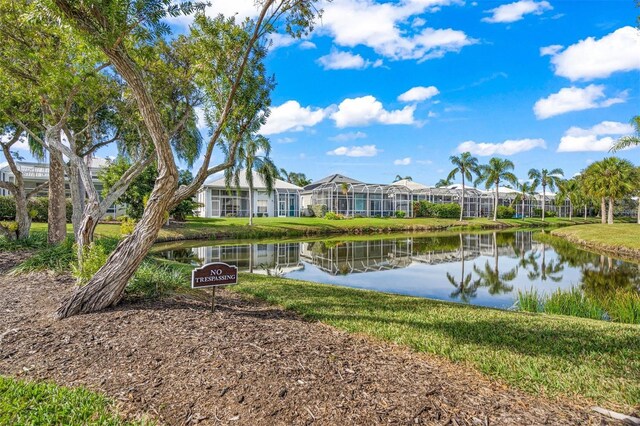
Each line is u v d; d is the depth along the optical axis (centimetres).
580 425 241
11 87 749
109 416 236
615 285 1030
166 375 287
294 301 603
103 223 2297
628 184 3241
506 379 314
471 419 244
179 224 2512
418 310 578
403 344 399
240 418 239
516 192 5619
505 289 966
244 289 702
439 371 325
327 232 2895
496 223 4197
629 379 315
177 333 366
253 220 3041
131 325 388
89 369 297
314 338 389
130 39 516
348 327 458
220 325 399
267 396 261
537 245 2112
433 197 4784
